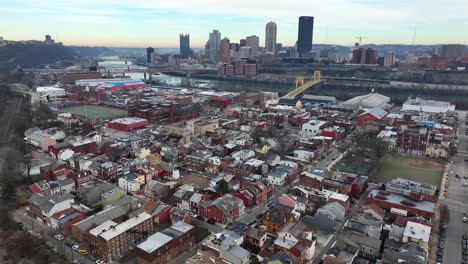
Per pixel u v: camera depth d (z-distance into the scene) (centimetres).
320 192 13125
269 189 13725
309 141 19712
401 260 8569
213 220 11650
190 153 17875
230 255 8875
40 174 14988
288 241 9706
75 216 11019
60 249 9869
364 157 18000
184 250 10050
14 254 9450
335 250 9388
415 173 16262
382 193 12662
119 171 15338
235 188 13725
